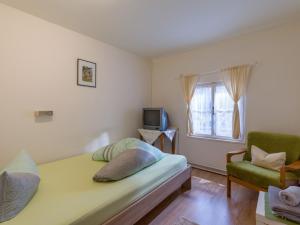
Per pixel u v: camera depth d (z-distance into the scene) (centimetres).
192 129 361
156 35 294
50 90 252
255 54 281
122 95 360
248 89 290
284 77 257
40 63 241
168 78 400
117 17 238
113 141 343
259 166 232
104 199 142
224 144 320
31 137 234
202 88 349
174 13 228
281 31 258
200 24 257
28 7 215
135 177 186
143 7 215
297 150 224
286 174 199
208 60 337
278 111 262
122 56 358
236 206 217
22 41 224
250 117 289
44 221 113
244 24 257
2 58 209
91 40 302
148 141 354
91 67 303
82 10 221
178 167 238
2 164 211
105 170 176
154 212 206
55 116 258
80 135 289
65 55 267
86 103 297
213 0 201
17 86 221
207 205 220
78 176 187
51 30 251
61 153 265
